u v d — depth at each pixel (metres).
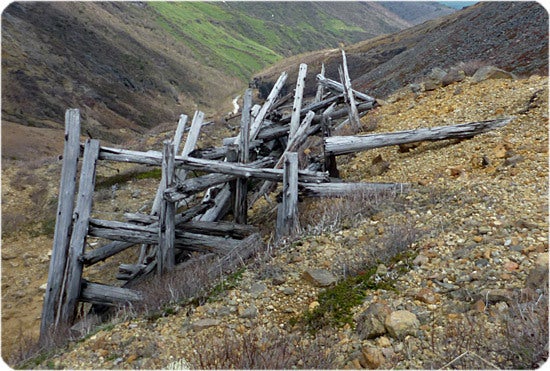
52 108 60.12
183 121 9.66
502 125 7.93
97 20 119.69
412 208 5.87
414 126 9.96
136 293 6.60
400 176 7.59
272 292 4.57
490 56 23.09
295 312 4.16
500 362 2.82
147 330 4.20
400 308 3.69
